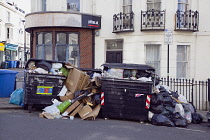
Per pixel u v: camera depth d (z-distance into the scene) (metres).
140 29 12.04
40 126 6.51
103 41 12.97
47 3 13.59
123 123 7.57
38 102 8.27
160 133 6.54
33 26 12.97
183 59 12.30
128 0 12.64
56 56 12.86
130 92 7.86
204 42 12.15
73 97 8.30
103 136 5.91
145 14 11.86
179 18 11.74
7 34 37.12
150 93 7.75
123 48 12.52
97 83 8.30
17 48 39.41
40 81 8.27
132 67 8.32
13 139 5.36
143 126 7.31
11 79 10.72
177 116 7.87
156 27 11.77
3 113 8.01
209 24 12.13
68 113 7.82
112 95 7.98
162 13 11.79
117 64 8.54
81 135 5.89
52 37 12.88
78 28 12.80
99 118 8.23
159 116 7.61
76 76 8.34
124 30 12.16
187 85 12.05
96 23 12.80
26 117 7.54
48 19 12.54
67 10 13.51
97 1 13.06
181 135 6.48
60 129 6.32
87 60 12.96
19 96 9.08
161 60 11.93
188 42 12.10
